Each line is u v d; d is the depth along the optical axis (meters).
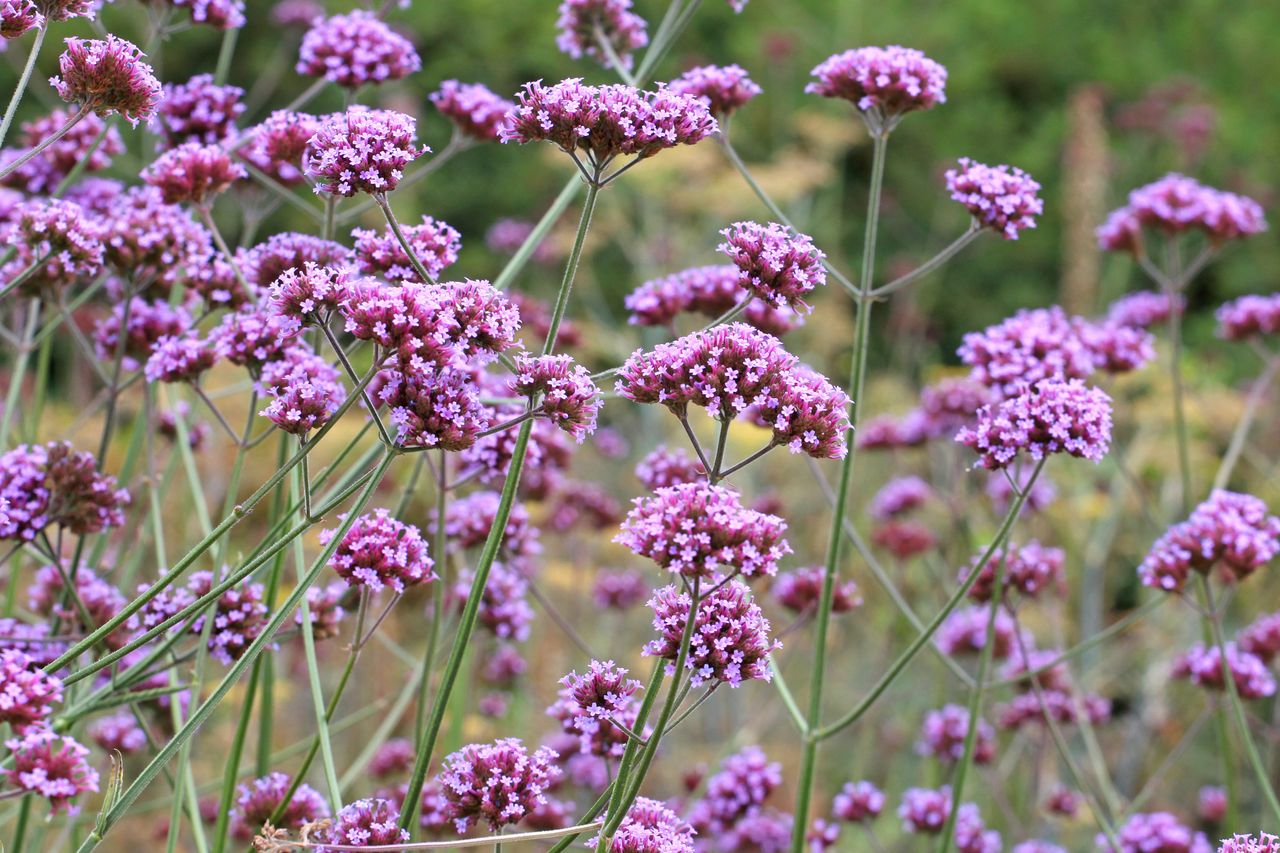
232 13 1.36
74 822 1.31
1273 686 1.41
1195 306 4.00
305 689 1.61
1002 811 1.52
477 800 1.20
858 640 2.04
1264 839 1.21
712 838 1.44
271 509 1.29
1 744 1.28
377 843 1.20
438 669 1.49
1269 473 2.00
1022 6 4.55
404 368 1.18
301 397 1.21
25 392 1.61
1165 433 2.21
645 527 1.17
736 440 2.27
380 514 1.23
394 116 1.22
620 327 3.17
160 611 1.26
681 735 1.80
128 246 1.29
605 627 1.86
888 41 4.21
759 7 4.19
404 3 1.39
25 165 1.38
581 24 1.38
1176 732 1.82
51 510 1.26
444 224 1.26
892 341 3.41
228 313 1.32
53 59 3.30
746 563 1.17
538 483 1.43
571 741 1.46
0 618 1.33
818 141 3.26
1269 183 3.99
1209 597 1.34
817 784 1.65
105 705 1.23
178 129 1.35
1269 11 4.38
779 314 1.37
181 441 1.32
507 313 1.20
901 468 2.18
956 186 1.31
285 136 1.29
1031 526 1.62
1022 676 1.37
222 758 1.57
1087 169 2.88
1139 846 1.42
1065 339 1.38
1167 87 3.08
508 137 1.22
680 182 2.87
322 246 1.27
